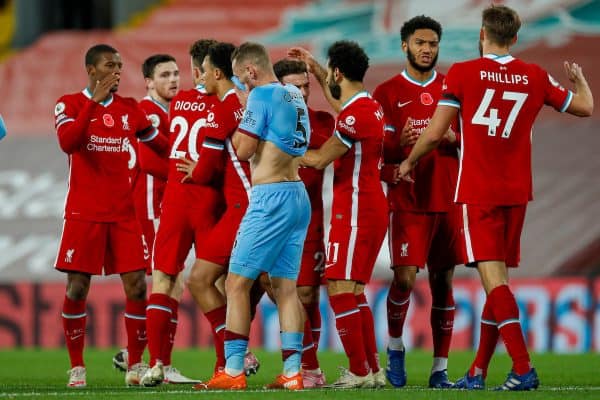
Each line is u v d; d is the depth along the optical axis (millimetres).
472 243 24391
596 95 71438
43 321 52250
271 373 35031
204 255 26484
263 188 24328
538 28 76500
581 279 45781
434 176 27938
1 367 39938
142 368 29172
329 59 26516
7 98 84250
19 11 91250
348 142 25984
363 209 26234
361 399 21797
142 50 84062
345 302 26156
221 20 85750
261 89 24375
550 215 60469
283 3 85312
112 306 51406
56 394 23797
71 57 86250
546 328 46062
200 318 50031
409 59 28562
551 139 67875
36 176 72125
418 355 43969
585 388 26172
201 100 27891
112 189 28875
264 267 24500
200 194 27312
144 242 32281
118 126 28844
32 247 64688
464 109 24594
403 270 27984
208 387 24766
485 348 25328
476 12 77062
